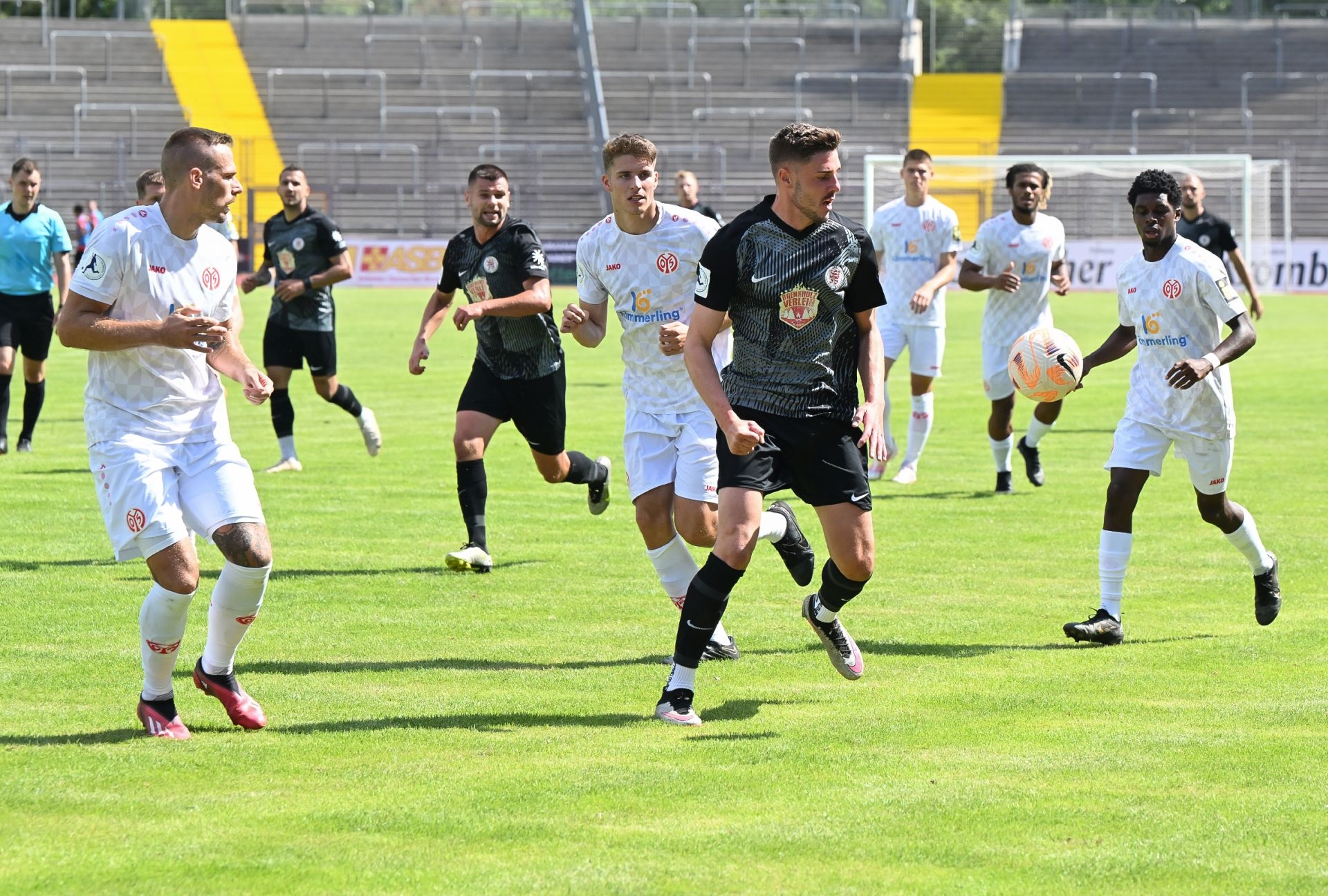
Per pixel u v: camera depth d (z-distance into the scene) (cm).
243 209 9350
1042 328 1717
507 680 1418
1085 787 1107
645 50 10925
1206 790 1102
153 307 1224
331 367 2775
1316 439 3231
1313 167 9906
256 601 1230
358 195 9594
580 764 1156
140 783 1101
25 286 2939
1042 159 8069
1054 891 909
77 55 10294
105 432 1216
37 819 1023
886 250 2764
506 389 1973
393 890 902
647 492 1554
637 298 1538
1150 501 2495
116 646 1524
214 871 930
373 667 1463
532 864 944
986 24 11125
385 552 2064
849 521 1310
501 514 2364
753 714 1314
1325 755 1188
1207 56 10912
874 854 967
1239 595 1817
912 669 1474
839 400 1310
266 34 10688
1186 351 1614
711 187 9856
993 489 2661
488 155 9894
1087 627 1559
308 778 1119
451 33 10894
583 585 1858
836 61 10925
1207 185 8738
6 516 2264
